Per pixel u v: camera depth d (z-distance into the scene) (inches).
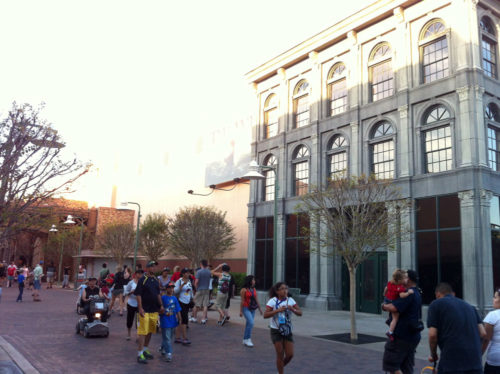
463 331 199.3
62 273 2041.1
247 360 375.6
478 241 663.1
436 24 788.0
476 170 684.7
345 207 614.2
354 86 907.4
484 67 756.6
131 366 343.3
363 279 848.3
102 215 2027.6
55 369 324.2
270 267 1045.2
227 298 620.1
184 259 1754.4
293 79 1075.3
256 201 1125.7
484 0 761.0
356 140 882.1
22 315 655.1
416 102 786.8
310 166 983.0
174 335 502.3
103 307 480.4
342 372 339.6
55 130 351.6
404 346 259.9
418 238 748.0
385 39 861.2
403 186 771.4
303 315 760.3
